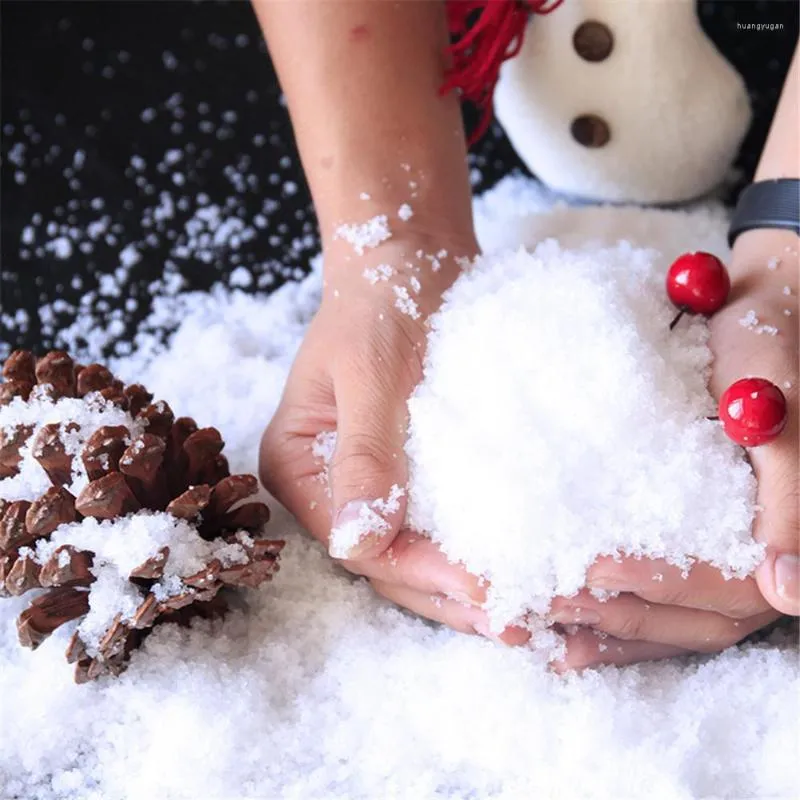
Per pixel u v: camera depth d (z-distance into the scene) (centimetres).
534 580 47
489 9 56
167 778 47
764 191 54
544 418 48
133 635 48
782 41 67
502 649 48
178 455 49
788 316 51
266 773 47
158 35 69
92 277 60
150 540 47
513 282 51
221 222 62
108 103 67
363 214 54
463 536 48
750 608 48
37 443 47
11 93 67
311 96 55
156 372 57
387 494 48
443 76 57
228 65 68
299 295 59
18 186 63
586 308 49
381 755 47
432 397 50
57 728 48
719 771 47
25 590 47
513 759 47
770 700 48
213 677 48
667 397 49
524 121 61
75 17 70
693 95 59
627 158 60
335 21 55
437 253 54
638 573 47
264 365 57
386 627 50
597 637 49
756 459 48
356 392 50
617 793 46
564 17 58
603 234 60
